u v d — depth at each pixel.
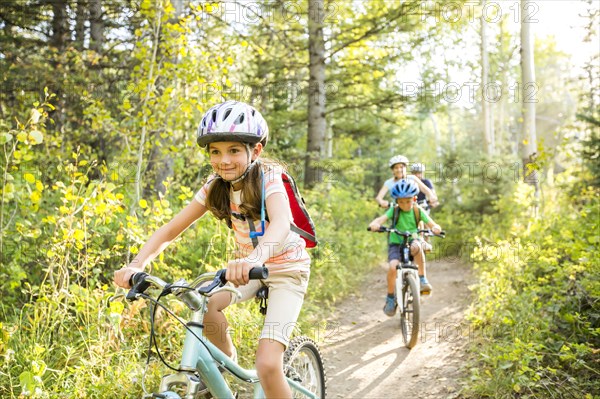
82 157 8.23
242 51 7.17
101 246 5.90
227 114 2.77
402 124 15.48
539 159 8.03
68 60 10.06
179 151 6.65
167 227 3.03
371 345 6.39
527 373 4.50
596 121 10.30
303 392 3.50
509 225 12.15
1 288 4.89
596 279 5.14
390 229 6.54
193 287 2.57
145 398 2.38
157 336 4.86
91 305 4.55
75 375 3.99
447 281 9.88
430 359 5.71
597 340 4.90
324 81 13.25
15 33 11.17
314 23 12.48
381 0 13.77
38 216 5.65
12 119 8.84
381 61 13.95
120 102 9.23
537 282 6.12
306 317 6.42
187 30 6.23
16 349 4.27
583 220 7.48
